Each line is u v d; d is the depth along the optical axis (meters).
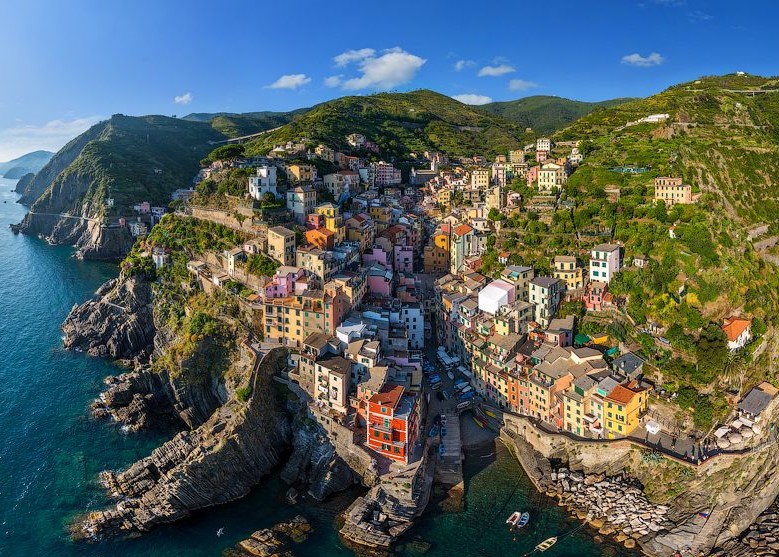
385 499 115.88
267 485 127.56
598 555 103.62
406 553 103.88
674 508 114.06
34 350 192.75
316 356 136.88
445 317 178.25
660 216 167.88
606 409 127.50
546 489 121.44
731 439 121.62
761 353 141.62
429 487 120.69
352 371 137.12
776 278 160.12
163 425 149.62
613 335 148.75
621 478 123.31
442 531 109.94
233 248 183.00
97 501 118.69
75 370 178.25
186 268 190.25
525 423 136.62
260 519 115.56
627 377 134.00
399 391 126.25
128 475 123.12
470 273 189.00
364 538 106.44
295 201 198.38
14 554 104.44
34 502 118.06
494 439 139.50
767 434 125.31
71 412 153.12
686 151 198.62
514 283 166.00
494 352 151.38
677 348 138.38
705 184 183.12
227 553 104.88
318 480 123.81
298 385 139.62
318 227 194.50
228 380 145.88
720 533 109.56
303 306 147.88
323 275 164.50
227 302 166.25
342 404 130.00
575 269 163.75
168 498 114.81
